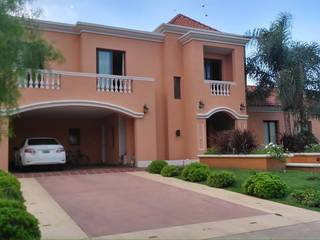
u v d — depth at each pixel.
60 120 23.11
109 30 20.91
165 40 22.52
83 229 8.21
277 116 26.94
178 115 22.47
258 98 24.73
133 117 19.64
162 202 10.89
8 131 8.09
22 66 7.20
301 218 9.14
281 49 23.39
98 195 11.88
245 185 12.16
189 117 22.16
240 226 8.38
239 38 23.11
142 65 21.94
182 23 24.61
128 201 11.01
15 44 6.95
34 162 17.06
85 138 23.62
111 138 22.64
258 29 24.03
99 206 10.38
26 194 12.11
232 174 13.59
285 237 7.53
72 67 20.48
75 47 20.69
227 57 24.31
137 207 10.27
